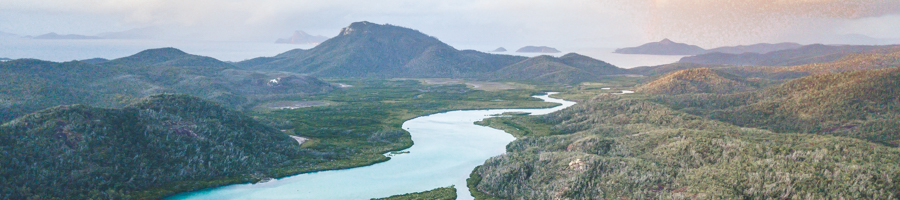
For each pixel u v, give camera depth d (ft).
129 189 515.09
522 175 549.95
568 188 483.10
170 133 619.67
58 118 569.64
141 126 611.88
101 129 571.28
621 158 541.34
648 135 625.82
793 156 469.16
